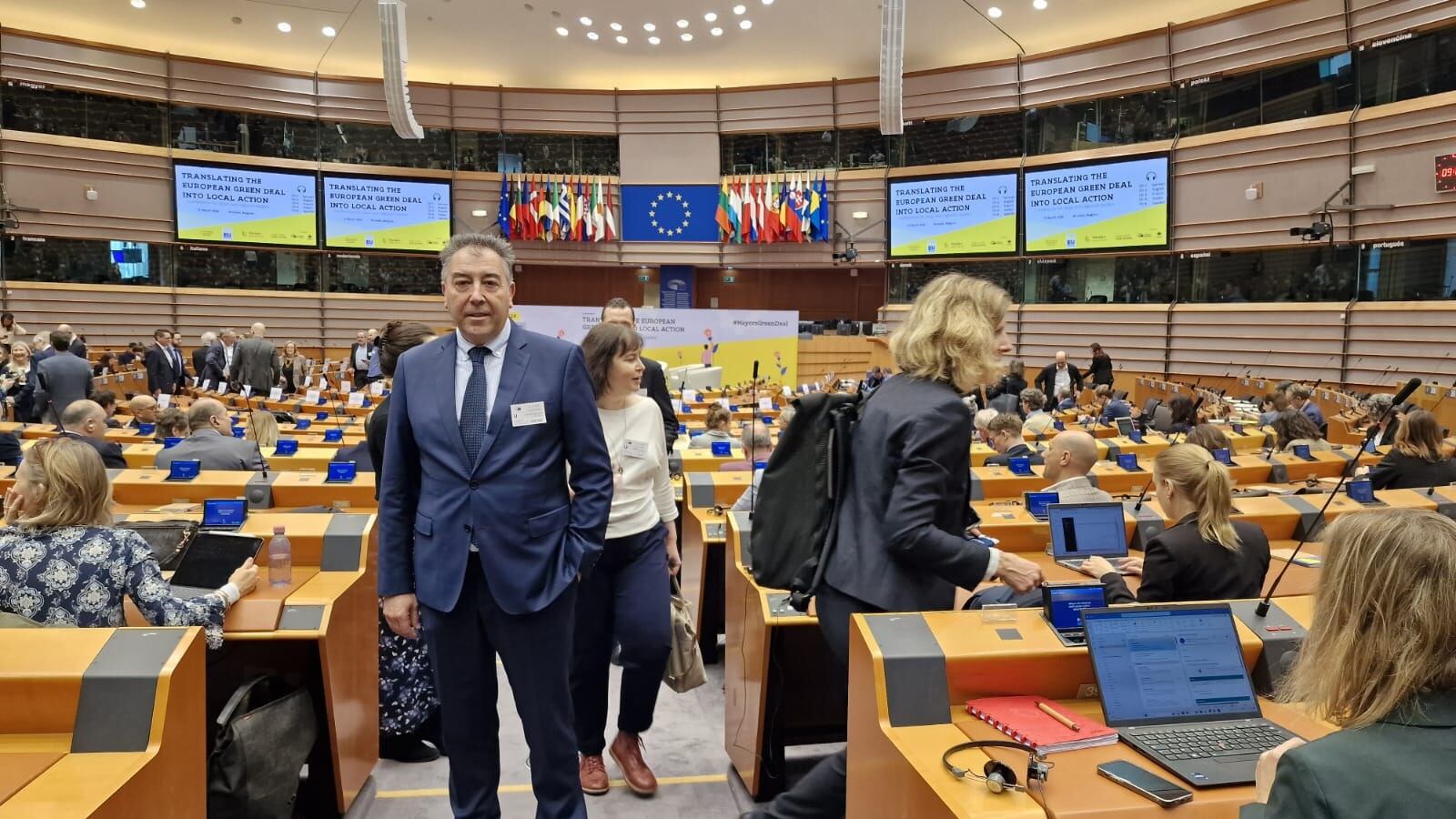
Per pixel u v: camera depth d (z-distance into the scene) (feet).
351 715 8.96
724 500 14.89
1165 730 5.83
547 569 6.87
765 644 9.08
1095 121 54.44
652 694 9.69
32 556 7.05
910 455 6.19
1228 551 8.72
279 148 59.88
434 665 7.14
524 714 7.11
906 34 55.62
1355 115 44.47
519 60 61.05
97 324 54.75
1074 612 6.48
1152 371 52.49
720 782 10.07
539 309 50.03
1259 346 48.24
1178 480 8.84
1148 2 50.52
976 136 58.49
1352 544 3.77
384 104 61.41
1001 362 6.61
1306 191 46.37
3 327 40.11
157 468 14.30
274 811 7.71
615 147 64.75
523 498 6.82
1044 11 51.83
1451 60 41.16
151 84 56.08
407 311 61.98
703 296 69.05
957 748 5.57
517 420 6.84
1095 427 27.55
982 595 9.41
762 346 52.70
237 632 7.89
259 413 20.43
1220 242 49.73
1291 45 46.60
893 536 6.11
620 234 64.64
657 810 9.36
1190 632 6.40
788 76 63.57
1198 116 50.83
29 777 5.31
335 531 9.48
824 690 10.38
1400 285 43.34
